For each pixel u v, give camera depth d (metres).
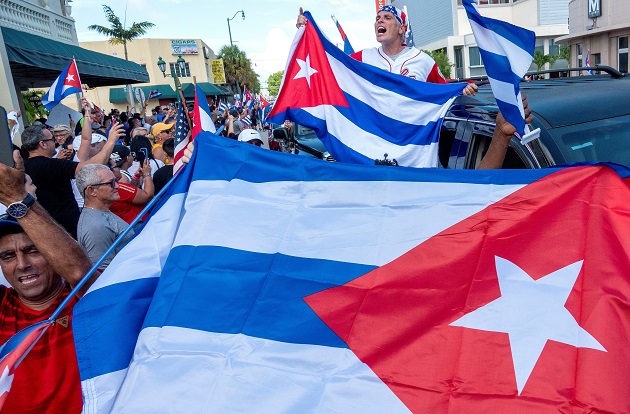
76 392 2.37
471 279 2.09
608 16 21.62
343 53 3.73
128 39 38.56
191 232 2.44
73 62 8.14
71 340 2.39
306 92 3.80
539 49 34.75
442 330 1.99
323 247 2.29
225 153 2.64
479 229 2.17
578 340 1.87
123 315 2.30
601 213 2.08
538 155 2.90
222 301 2.21
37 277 2.37
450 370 1.91
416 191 2.31
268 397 1.94
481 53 2.74
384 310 2.09
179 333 2.13
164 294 2.28
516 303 1.99
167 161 6.93
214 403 1.94
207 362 2.04
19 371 2.31
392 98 3.66
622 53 21.50
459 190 2.26
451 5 34.94
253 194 2.50
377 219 2.30
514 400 1.81
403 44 4.63
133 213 5.65
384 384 1.92
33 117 16.59
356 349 2.01
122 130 5.59
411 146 3.60
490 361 1.89
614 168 2.10
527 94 3.63
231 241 2.37
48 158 5.40
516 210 2.16
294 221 2.39
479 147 3.33
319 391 1.94
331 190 2.42
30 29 13.01
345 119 3.77
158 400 1.97
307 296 2.16
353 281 2.17
